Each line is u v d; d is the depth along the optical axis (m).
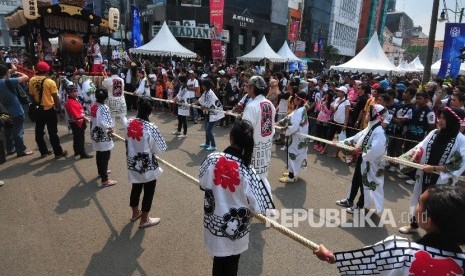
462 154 3.66
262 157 4.36
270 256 3.70
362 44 67.69
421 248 1.50
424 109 6.51
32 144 7.41
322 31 52.16
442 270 1.43
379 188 4.63
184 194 5.17
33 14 10.25
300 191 5.62
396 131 7.07
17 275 3.22
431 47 11.29
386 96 5.52
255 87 4.21
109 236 3.93
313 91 9.45
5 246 3.66
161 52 15.41
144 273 3.31
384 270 1.61
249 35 35.31
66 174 5.77
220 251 2.55
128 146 3.95
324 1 50.41
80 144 6.54
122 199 4.89
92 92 7.98
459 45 11.15
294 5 43.12
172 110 11.78
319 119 8.29
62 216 4.35
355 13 61.94
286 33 42.00
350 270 1.75
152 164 3.98
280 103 8.80
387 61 16.06
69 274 3.26
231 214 2.49
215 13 21.95
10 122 5.77
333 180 6.24
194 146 8.02
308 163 7.29
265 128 4.29
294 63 23.44
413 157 4.06
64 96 8.81
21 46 35.41
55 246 3.70
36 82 6.19
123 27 31.75
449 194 1.42
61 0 12.80
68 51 11.30
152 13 30.84
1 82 6.11
